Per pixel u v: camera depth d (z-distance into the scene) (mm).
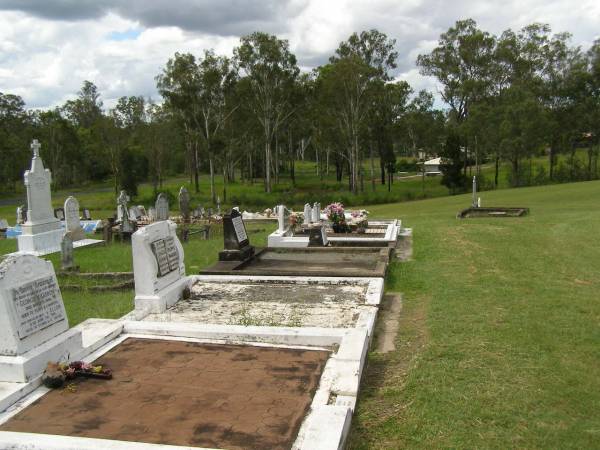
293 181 65875
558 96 56188
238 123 53562
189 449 3877
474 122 53625
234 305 8234
